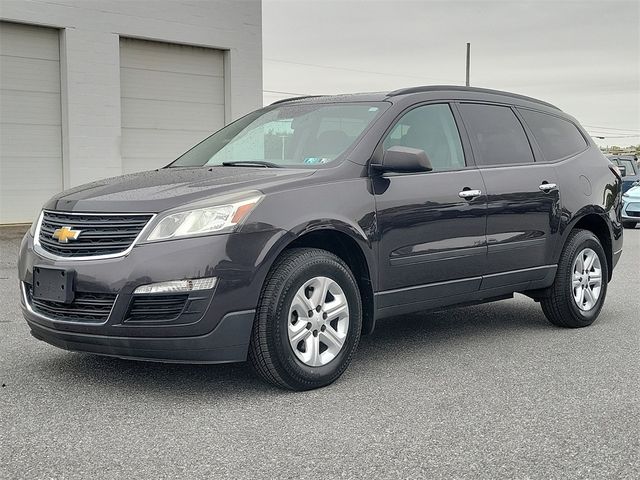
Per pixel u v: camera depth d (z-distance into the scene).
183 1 16.67
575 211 6.14
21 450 3.47
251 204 4.21
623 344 5.69
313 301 4.43
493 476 3.20
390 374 4.81
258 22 18.09
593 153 6.66
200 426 3.81
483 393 4.40
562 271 6.09
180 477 3.17
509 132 5.94
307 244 4.63
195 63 17.34
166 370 4.86
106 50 15.52
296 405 4.16
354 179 4.72
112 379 4.64
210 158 5.50
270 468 3.27
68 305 4.24
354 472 3.23
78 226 4.28
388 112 5.12
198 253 4.03
